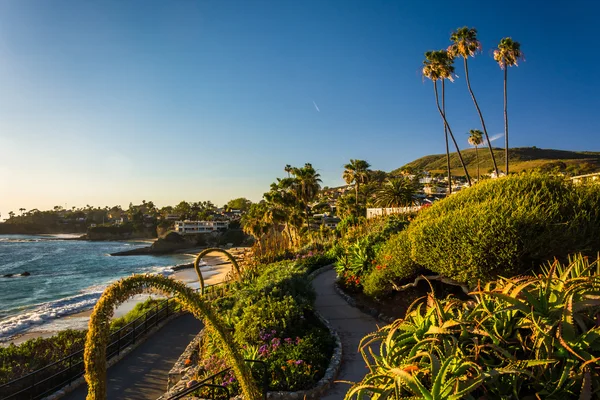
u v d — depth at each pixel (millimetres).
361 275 13719
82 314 30078
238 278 14695
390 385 2551
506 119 31938
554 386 2322
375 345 8938
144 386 9055
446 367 2320
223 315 10266
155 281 2379
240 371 2812
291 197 46406
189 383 7551
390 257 11219
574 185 8797
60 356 11008
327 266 21109
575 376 2240
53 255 99375
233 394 6848
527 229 7371
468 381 2271
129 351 11383
